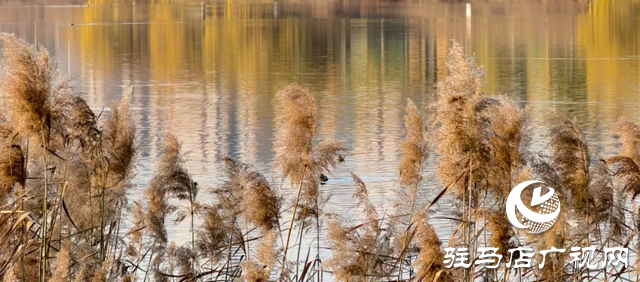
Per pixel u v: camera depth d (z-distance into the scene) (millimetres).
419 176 10523
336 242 8570
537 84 46094
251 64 60031
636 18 102375
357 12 130000
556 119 9594
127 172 10156
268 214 9391
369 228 9180
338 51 69500
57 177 9398
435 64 57750
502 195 9266
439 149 9109
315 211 10008
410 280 9234
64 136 9297
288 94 9750
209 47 74312
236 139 28422
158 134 29688
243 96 41938
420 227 8633
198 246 9922
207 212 9938
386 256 9047
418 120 10516
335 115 34312
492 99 8938
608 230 10141
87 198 9516
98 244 10234
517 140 9297
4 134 8688
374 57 64062
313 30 92688
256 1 172750
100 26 99188
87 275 8555
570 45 69875
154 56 65938
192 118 33906
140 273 11047
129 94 10094
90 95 42219
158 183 10438
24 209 9008
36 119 8539
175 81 49406
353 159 23516
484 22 101625
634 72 50406
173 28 97000
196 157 24859
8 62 8453
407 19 110312
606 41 72750
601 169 9594
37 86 8492
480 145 8930
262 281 8078
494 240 9219
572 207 9484
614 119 33312
